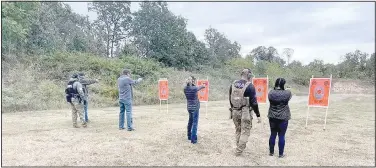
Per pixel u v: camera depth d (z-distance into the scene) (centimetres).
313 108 1666
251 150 674
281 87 604
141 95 1908
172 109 1541
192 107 719
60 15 3100
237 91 604
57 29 2720
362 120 1169
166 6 3606
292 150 681
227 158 607
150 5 3547
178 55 3494
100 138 772
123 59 2589
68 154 625
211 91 2509
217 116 1243
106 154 627
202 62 4006
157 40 3409
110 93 1806
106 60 2383
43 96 1584
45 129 895
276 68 4744
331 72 5575
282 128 609
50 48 2398
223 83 3045
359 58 6038
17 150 653
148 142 734
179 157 611
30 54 2159
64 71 2017
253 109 606
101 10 3631
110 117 1173
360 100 2353
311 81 984
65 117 1162
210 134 841
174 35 3503
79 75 977
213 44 6134
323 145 735
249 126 610
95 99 1691
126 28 3659
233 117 622
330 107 1742
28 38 2255
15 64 1898
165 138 780
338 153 662
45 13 2495
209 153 643
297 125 1031
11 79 1692
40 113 1285
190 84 718
